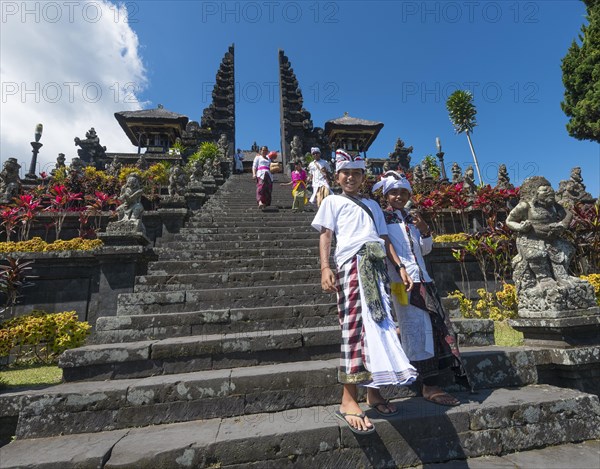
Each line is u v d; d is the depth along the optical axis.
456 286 6.70
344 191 2.28
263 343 2.76
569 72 14.89
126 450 1.75
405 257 2.38
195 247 5.97
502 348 2.91
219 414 2.21
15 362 4.10
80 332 4.39
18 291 5.07
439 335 2.28
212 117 25.30
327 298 4.18
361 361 1.82
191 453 1.73
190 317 3.29
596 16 14.11
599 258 6.05
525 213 3.15
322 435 1.86
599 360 2.69
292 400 2.29
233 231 7.04
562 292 2.86
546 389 2.48
